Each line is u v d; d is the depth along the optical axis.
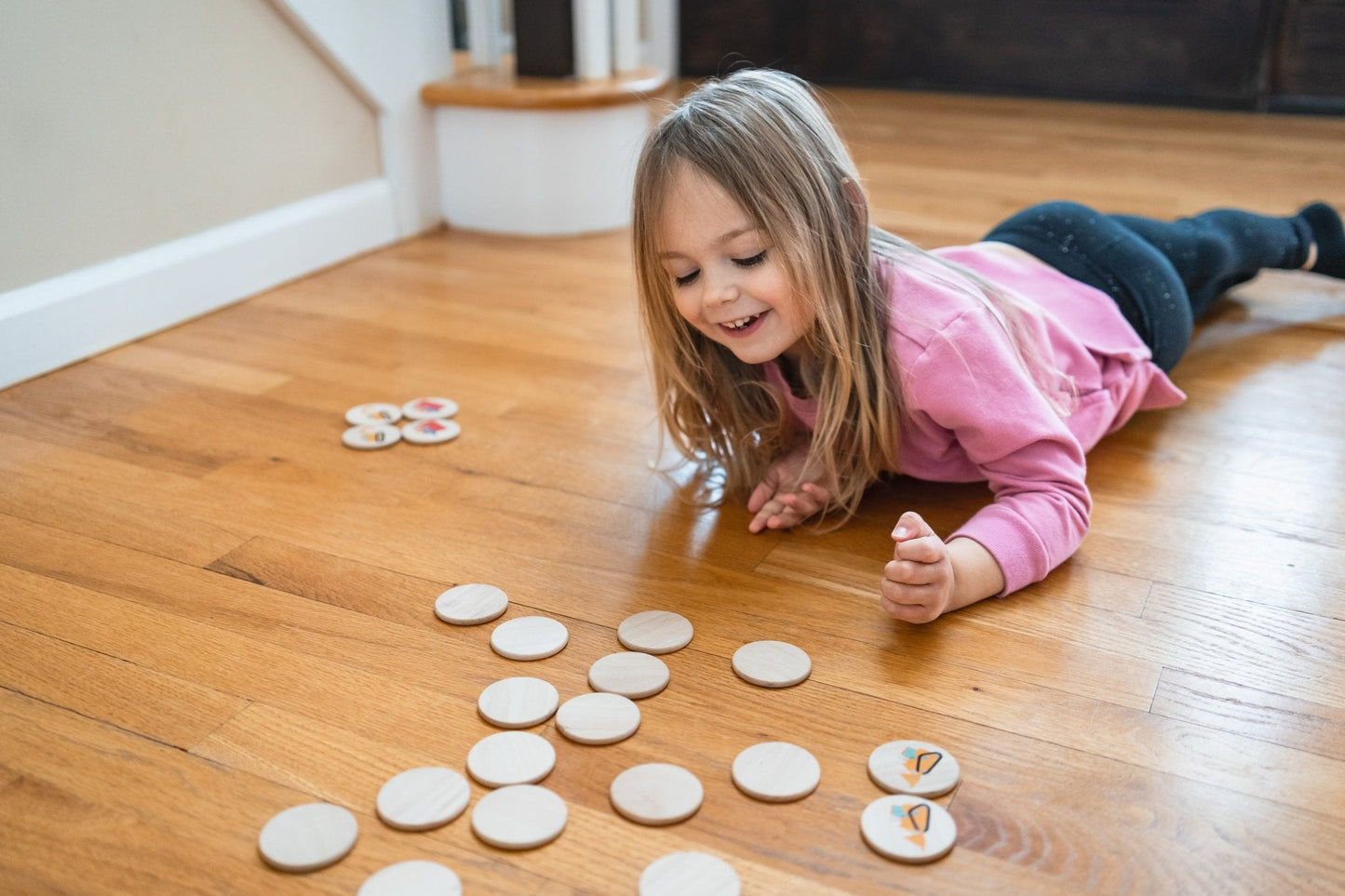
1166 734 0.92
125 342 1.75
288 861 0.79
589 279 2.07
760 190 1.07
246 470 1.37
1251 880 0.78
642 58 3.79
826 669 1.00
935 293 1.16
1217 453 1.41
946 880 0.78
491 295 1.99
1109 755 0.90
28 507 1.28
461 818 0.83
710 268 1.09
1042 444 1.14
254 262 1.97
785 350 1.21
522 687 0.97
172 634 1.05
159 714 0.95
